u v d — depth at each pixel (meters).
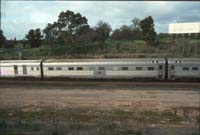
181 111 17.52
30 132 11.38
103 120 15.73
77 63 30.42
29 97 22.23
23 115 17.23
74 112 17.64
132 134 12.02
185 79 27.92
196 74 27.47
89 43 66.44
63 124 14.10
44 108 18.89
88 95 22.16
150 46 61.72
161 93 22.09
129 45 63.62
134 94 22.00
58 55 58.66
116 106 18.86
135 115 16.89
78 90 24.16
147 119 16.12
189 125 14.91
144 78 28.89
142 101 19.89
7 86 27.02
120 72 29.30
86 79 30.36
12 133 10.94
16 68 32.59
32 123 14.09
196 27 49.84
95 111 17.80
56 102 20.38
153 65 28.38
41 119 16.11
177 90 22.92
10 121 14.59
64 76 31.02
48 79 31.38
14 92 24.25
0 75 33.25
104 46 63.66
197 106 18.41
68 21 63.44
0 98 22.11
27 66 32.12
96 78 30.12
